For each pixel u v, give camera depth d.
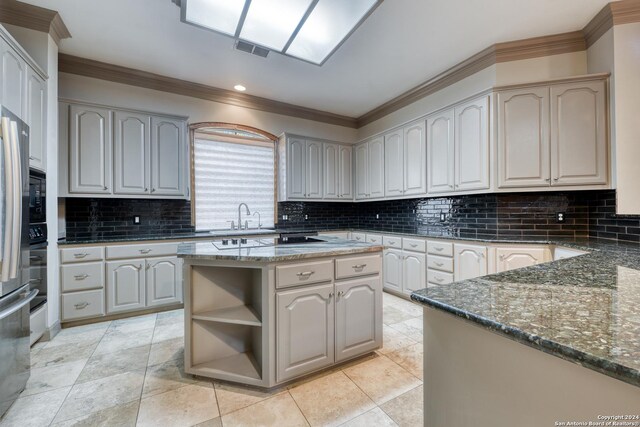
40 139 2.21
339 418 1.45
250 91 3.78
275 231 3.85
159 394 1.63
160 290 2.94
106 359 2.01
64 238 2.80
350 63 3.04
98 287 2.65
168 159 3.23
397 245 3.52
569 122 2.44
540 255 2.40
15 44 1.88
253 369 1.75
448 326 0.82
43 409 1.51
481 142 2.76
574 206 2.67
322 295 1.79
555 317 0.69
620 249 1.88
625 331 0.60
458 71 3.12
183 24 2.41
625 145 2.21
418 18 2.32
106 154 2.89
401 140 3.73
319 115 4.56
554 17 2.33
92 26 2.43
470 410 0.76
